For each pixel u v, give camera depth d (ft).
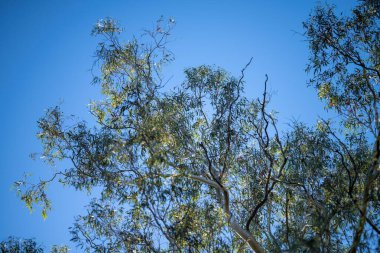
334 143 42.32
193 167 44.37
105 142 41.81
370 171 32.45
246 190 45.37
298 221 39.73
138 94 44.42
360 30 45.37
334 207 34.09
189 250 36.91
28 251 43.16
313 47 45.85
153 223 38.42
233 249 40.91
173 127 45.03
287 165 43.42
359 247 30.63
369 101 43.91
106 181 41.45
